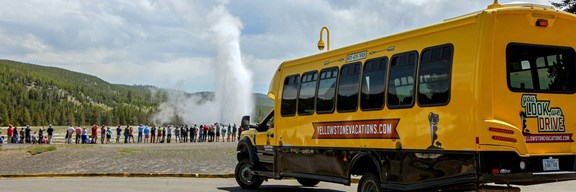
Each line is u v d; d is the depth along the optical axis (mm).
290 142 14383
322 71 13328
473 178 9039
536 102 9422
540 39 9594
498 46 9242
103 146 41750
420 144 10133
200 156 28250
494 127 8945
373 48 11695
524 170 9125
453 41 9703
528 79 9438
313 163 13398
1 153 32562
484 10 9375
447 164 9531
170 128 55812
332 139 12672
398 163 10641
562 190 15562
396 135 10727
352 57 12305
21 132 57188
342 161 12281
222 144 45844
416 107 10289
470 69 9281
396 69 10922
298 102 14133
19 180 20109
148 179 20031
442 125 9672
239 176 16656
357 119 11883
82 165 24750
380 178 11109
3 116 195625
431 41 10172
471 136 9125
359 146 11758
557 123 9555
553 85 9633
